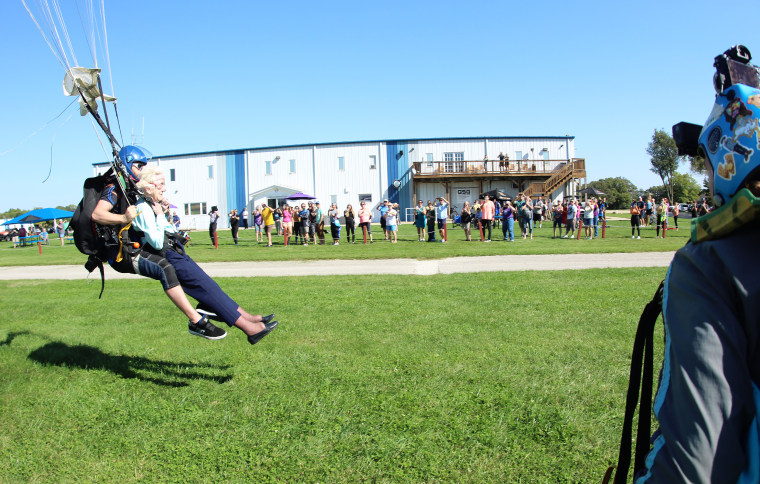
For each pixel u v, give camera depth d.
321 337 5.50
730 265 1.01
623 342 5.02
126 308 7.60
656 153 58.19
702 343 0.99
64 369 4.65
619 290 7.75
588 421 3.33
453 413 3.51
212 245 24.02
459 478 2.76
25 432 3.45
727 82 1.14
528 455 2.95
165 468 2.96
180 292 3.84
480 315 6.28
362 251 17.33
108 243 3.76
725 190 1.10
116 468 2.97
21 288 10.55
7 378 4.41
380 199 46.72
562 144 47.06
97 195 3.75
